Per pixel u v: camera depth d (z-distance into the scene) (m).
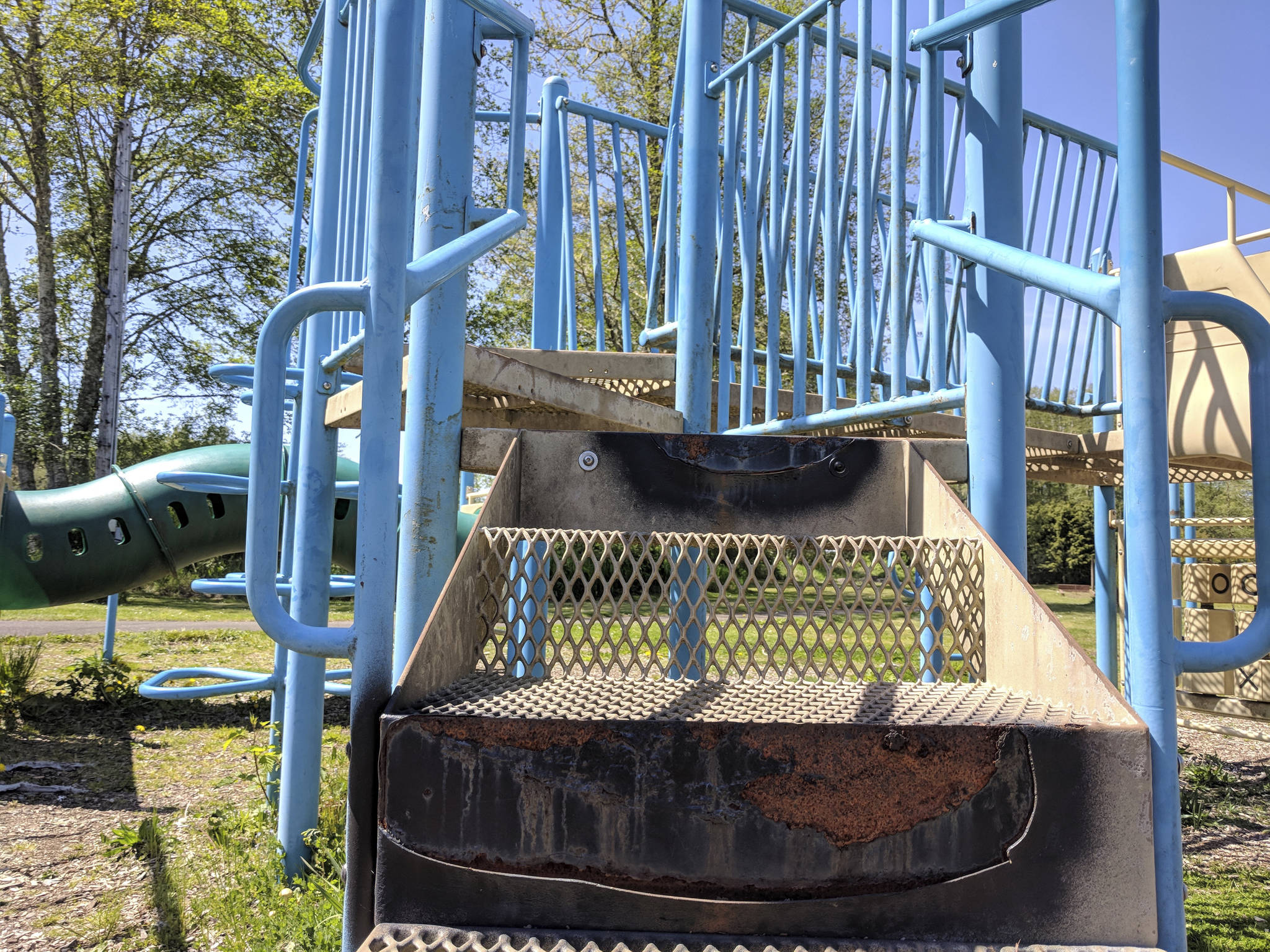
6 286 23.12
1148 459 1.02
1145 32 1.05
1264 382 1.07
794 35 2.52
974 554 1.44
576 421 3.19
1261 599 1.07
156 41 21.70
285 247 24.39
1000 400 1.75
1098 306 1.11
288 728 3.10
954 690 1.22
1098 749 0.94
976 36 1.79
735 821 0.92
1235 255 3.07
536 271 4.32
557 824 0.93
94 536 6.71
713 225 2.59
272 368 1.16
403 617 1.75
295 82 21.45
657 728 0.94
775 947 0.90
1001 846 0.92
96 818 3.84
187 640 11.27
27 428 21.34
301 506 3.03
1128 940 0.92
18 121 21.78
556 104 4.20
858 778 0.93
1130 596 1.04
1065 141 3.56
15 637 11.01
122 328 15.41
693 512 1.80
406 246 1.17
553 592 1.34
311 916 2.50
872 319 2.36
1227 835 3.67
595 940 0.90
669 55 18.91
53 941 2.51
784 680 1.35
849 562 1.40
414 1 1.19
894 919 0.92
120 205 15.63
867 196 2.35
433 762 0.94
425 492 1.78
